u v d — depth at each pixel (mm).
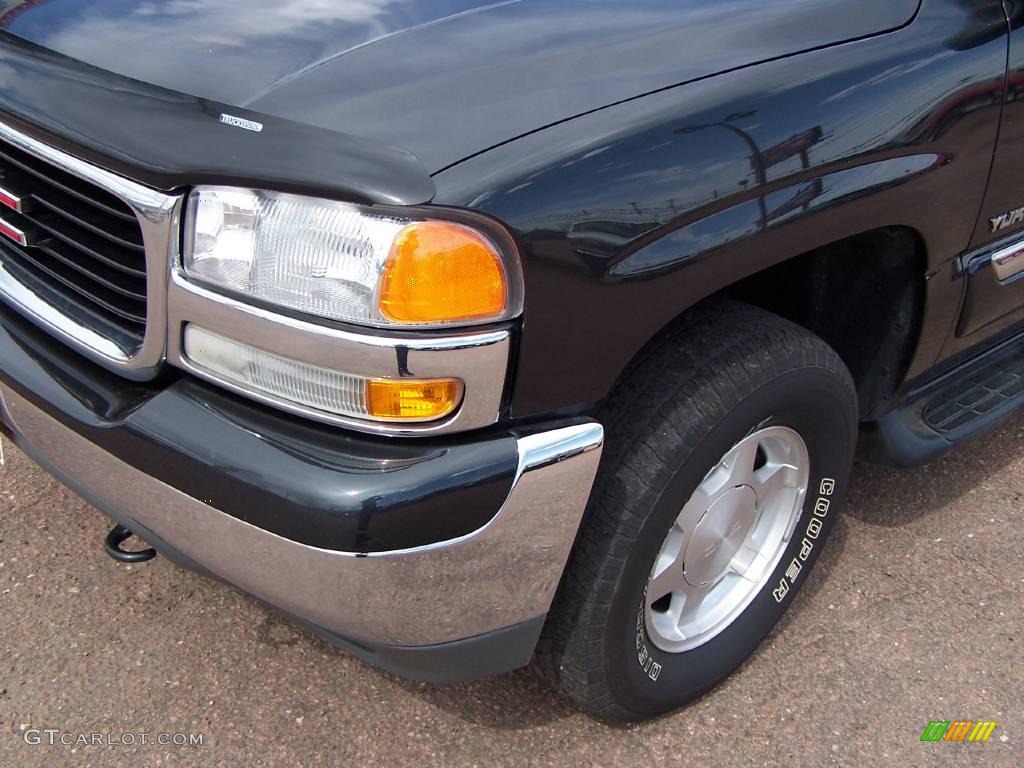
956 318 2414
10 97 1801
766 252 1794
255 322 1530
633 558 1844
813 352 2000
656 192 1626
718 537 2104
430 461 1525
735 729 2207
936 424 2576
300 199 1483
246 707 2170
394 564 1545
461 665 1787
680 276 1676
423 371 1489
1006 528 2842
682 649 2162
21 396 1869
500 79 1680
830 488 2316
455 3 1962
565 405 1632
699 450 1832
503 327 1517
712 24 1896
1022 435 3238
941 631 2490
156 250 1590
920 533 2805
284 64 1752
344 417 1537
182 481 1623
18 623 2318
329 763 2064
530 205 1504
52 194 1837
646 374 1852
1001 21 2189
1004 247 2439
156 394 1713
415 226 1452
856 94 1911
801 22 1948
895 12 2066
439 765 2078
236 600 2428
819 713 2254
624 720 2127
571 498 1657
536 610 1766
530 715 2203
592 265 1565
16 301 1937
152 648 2287
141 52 1831
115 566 2494
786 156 1786
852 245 2248
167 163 1545
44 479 2742
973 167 2170
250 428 1593
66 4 2049
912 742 2195
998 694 2324
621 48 1801
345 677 2258
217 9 1967
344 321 1486
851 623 2498
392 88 1656
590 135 1596
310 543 1527
